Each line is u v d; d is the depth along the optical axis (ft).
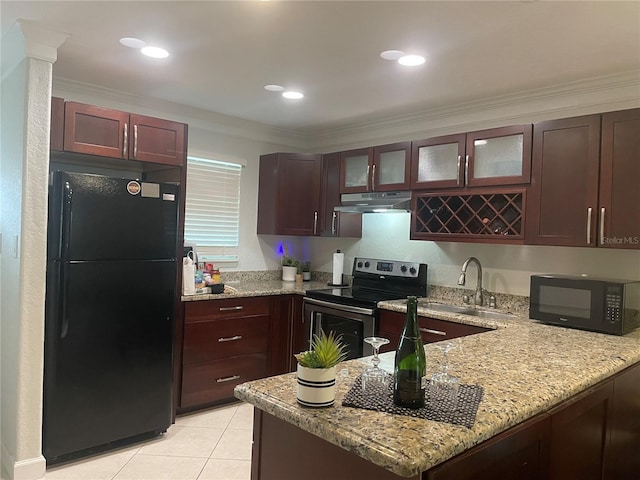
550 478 4.98
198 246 13.48
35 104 7.88
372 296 11.81
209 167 13.64
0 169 9.33
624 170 8.15
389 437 3.62
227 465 8.73
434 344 6.86
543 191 9.18
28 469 7.95
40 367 8.06
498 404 4.39
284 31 7.70
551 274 10.17
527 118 10.70
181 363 10.85
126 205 9.05
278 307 12.71
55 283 8.27
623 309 7.71
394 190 11.81
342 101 11.64
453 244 12.00
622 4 6.49
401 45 8.12
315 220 13.76
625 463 6.72
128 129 9.68
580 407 5.49
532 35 7.55
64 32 7.91
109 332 8.90
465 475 3.84
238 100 11.80
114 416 9.05
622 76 9.12
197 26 7.61
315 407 4.20
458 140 10.50
